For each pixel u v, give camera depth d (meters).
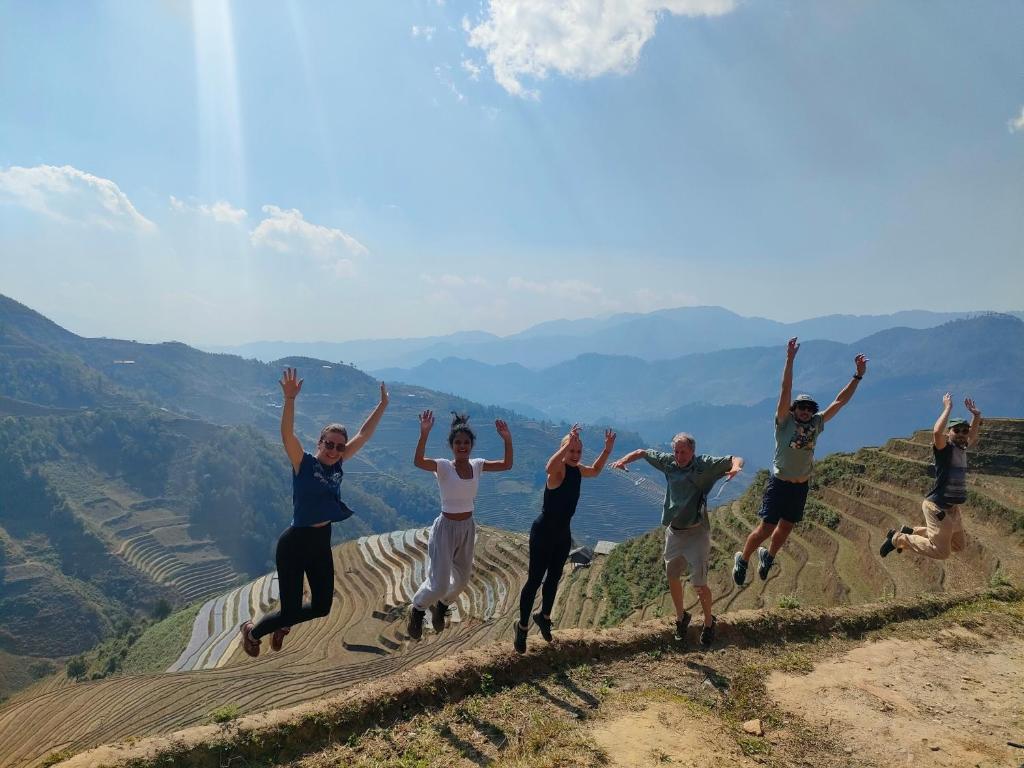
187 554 160.12
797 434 8.62
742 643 8.48
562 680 7.38
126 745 5.89
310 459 6.45
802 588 29.59
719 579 34.50
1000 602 10.26
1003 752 5.87
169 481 193.50
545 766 5.49
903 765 5.66
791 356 8.74
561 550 7.48
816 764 5.69
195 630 55.16
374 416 6.97
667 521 8.20
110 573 139.62
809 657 8.11
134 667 53.62
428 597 7.07
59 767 5.55
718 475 7.87
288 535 6.26
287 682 29.64
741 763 5.64
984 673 7.66
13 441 181.25
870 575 28.02
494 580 50.81
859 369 8.55
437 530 7.18
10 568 128.50
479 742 6.13
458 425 7.32
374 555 61.94
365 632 41.91
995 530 24.45
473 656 7.57
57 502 162.38
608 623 34.88
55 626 115.44
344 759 5.93
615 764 5.55
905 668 7.78
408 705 6.72
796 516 8.76
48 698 28.69
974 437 9.98
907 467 36.00
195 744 5.87
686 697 6.99
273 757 5.94
